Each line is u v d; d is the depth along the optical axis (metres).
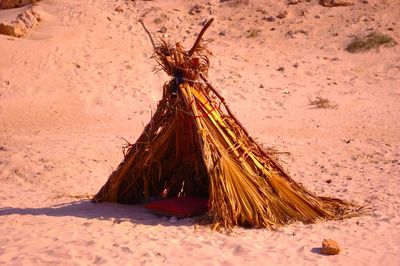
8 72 23.42
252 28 31.61
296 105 20.78
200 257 7.13
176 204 9.10
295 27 31.20
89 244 7.62
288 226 8.44
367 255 7.16
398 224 8.52
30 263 6.98
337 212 8.99
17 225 8.70
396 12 31.53
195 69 9.07
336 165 13.14
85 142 15.65
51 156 13.91
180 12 34.16
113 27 30.00
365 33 29.48
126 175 9.66
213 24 32.47
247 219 8.42
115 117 19.95
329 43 29.11
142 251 7.33
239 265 6.88
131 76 23.38
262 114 19.70
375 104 20.53
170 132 9.15
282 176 9.05
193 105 8.84
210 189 8.50
